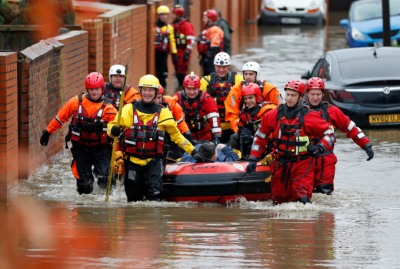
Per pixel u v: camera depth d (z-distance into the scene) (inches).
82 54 1473.9
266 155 956.0
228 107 1166.3
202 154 1009.5
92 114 1005.8
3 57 997.8
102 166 1026.7
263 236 732.0
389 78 1512.1
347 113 1509.6
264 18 3875.5
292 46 3019.2
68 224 787.4
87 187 1018.1
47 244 684.1
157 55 2161.7
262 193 968.9
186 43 2181.3
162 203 954.1
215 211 888.3
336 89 1526.8
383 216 847.1
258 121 1050.1
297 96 904.3
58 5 1621.6
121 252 655.8
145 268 601.3
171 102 1093.1
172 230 757.9
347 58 1611.7
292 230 762.8
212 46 2095.2
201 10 3078.2
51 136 1256.2
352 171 1163.9
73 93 1408.7
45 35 1533.0
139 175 961.5
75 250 661.9
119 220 814.5
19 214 850.8
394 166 1198.3
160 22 2150.6
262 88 1154.0
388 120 1505.9
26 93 1112.2
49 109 1244.5
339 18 4542.3
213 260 631.2
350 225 793.6
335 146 1378.0
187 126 1162.0
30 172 1129.4
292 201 924.6
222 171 968.3
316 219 828.0
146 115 951.0
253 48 2947.8
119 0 2073.1
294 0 3863.2
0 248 669.3
